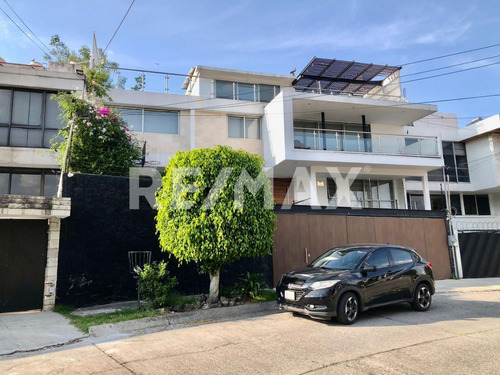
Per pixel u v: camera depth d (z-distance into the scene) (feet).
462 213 77.71
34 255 27.91
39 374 15.12
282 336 20.68
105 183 31.12
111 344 19.60
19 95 44.24
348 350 18.02
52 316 25.70
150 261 31.63
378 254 26.68
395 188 64.90
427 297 27.78
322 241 39.22
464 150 78.59
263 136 59.16
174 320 24.59
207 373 15.17
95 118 39.32
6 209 25.26
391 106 57.62
